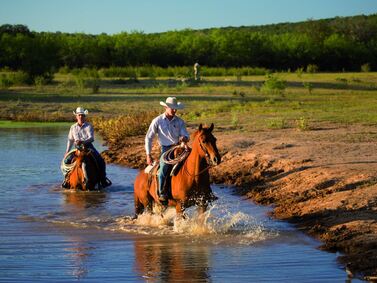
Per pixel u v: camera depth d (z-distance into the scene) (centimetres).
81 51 8775
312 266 990
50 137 2833
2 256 1071
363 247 1041
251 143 2114
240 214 1340
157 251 1093
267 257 1045
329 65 9156
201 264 1012
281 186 1567
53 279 945
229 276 950
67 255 1075
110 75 7212
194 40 9256
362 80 5950
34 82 5797
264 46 9106
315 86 5206
